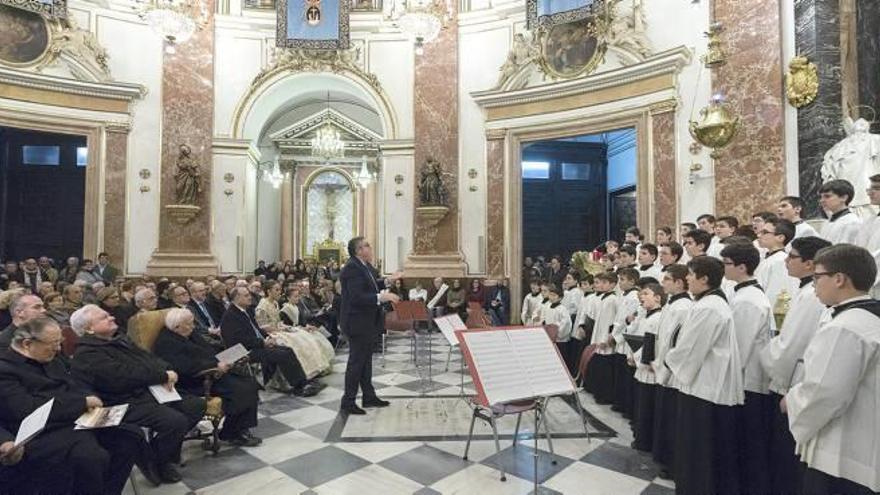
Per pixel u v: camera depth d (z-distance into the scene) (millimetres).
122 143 12086
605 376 5938
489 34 12625
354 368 5648
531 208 16609
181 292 6453
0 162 15180
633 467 4129
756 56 8578
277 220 18094
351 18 13289
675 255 4898
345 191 18719
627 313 5484
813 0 7332
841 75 7211
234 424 4656
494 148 12422
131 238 12125
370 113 18062
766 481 3459
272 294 7777
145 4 11906
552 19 11445
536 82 12062
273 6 13258
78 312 3902
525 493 3686
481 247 12500
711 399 3361
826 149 7188
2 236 15156
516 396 3332
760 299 3602
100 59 11812
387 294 5797
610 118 10930
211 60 12805
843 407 2254
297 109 17594
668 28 10102
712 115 8352
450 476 3979
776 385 3354
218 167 12852
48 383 3359
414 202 12914
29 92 11211
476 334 3496
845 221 4355
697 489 3363
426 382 7086
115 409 3340
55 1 11359
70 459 3102
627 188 15594
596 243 16797
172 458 4156
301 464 4227
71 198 15789
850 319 2271
